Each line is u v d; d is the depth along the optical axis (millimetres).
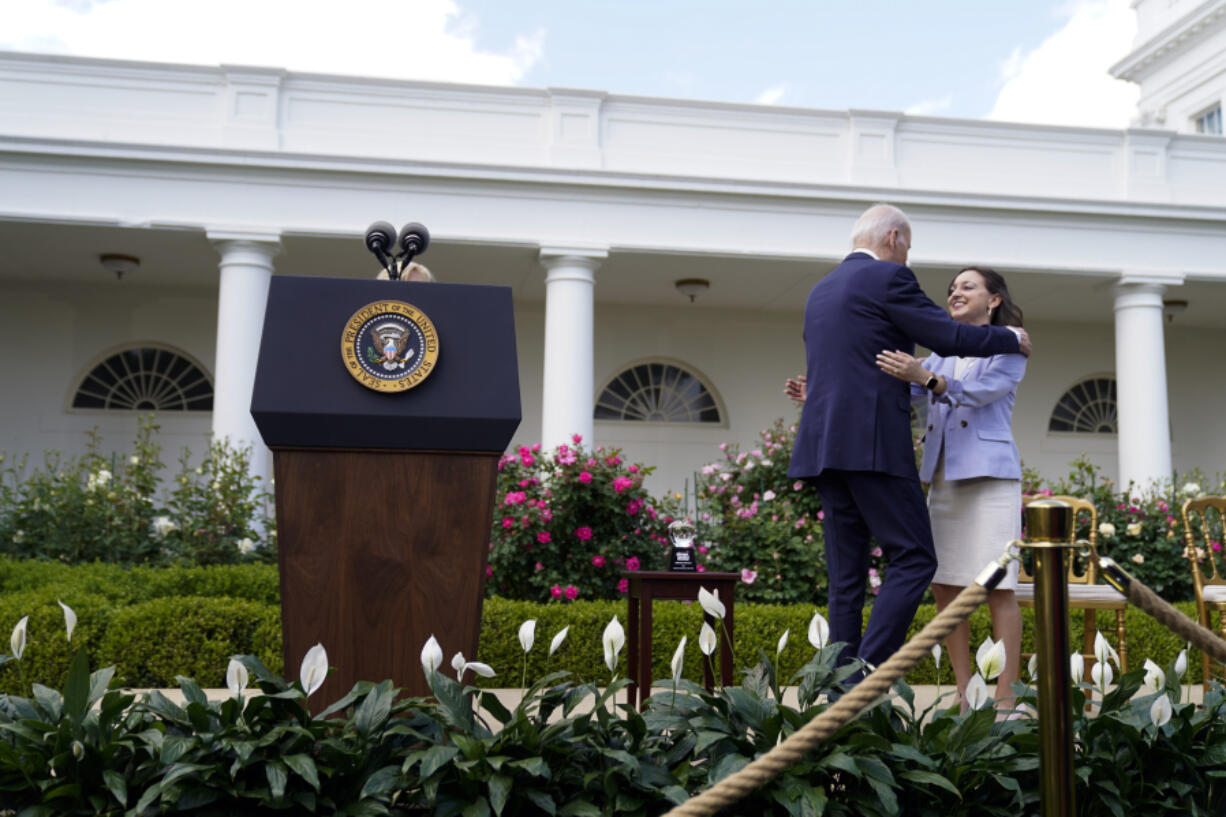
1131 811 2164
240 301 10102
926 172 11617
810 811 1861
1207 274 11766
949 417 3734
